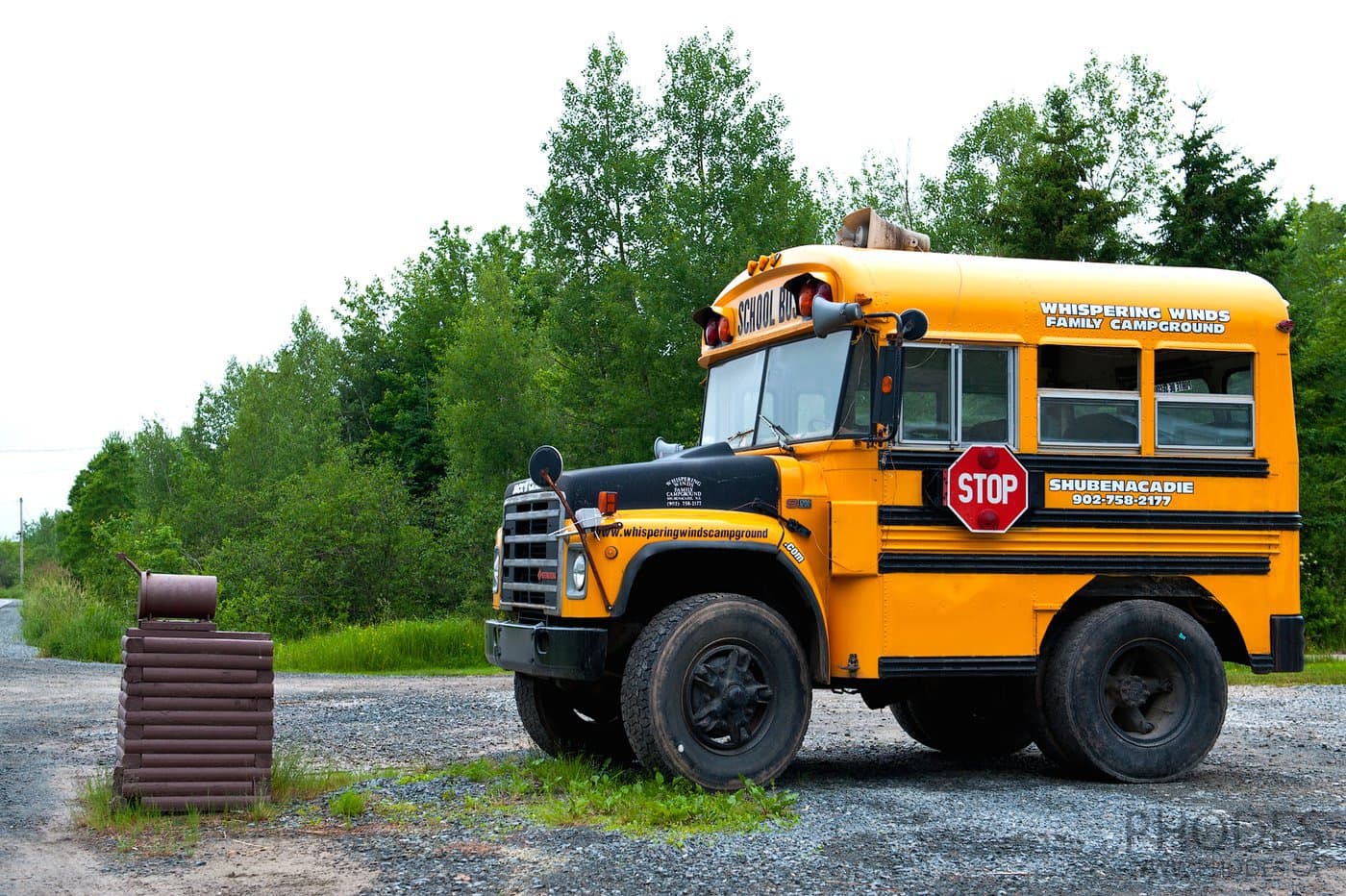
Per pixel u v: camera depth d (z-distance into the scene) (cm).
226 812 690
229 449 5475
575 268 2828
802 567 752
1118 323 827
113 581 3672
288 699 1367
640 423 2564
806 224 2645
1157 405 831
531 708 870
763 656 737
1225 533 837
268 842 628
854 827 649
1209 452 838
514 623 811
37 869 581
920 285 793
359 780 795
